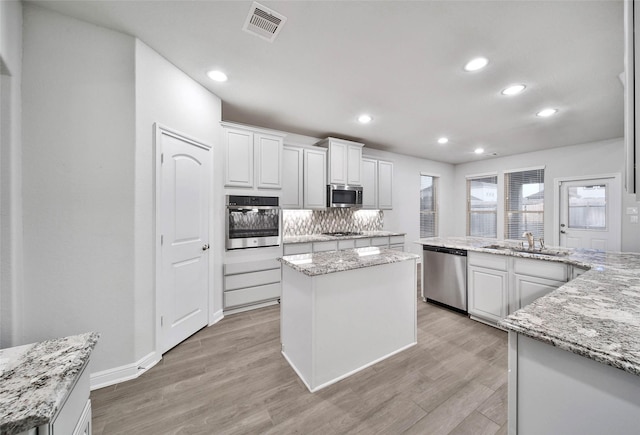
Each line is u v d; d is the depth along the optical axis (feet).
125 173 6.07
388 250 8.77
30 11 5.23
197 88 8.32
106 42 5.89
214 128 9.20
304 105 10.04
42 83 5.32
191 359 7.02
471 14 5.41
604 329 2.77
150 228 6.63
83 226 5.68
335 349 6.16
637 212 13.53
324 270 5.84
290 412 5.17
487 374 6.39
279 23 5.73
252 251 10.69
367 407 5.31
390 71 7.60
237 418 5.01
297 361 6.51
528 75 7.74
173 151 7.38
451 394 5.68
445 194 21.33
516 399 2.99
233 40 6.31
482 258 9.36
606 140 14.39
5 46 4.60
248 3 5.21
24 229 5.19
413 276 7.82
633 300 3.67
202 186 8.66
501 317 8.76
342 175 13.98
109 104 5.91
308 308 5.97
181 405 5.34
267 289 10.98
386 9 5.31
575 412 2.60
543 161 16.76
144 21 5.69
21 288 5.16
